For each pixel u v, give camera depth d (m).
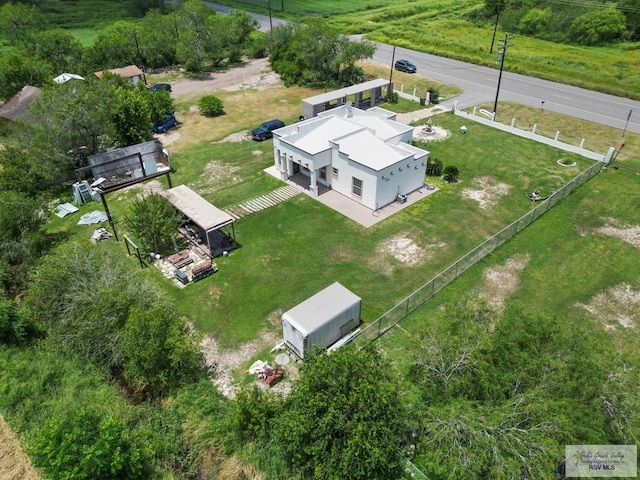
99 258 24.52
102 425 16.08
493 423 14.26
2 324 21.25
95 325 20.48
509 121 45.16
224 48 68.44
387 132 35.28
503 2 85.38
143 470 16.38
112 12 101.88
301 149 31.98
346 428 14.50
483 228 29.44
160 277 25.73
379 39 75.31
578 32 72.31
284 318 20.14
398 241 28.31
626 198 32.25
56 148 33.91
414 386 18.00
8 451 17.39
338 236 28.84
